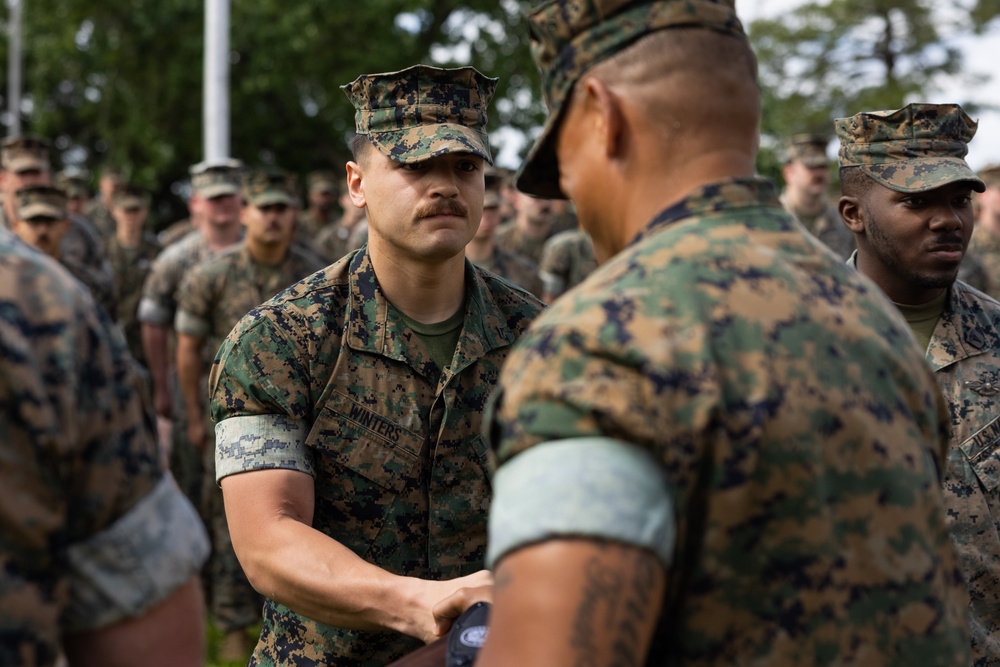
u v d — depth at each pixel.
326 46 18.30
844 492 1.23
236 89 18.56
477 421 2.38
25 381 1.17
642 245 1.29
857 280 1.39
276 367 2.25
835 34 32.25
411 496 2.32
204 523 5.09
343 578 2.05
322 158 20.28
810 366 1.23
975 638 2.48
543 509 1.13
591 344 1.18
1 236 1.25
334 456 2.27
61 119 20.73
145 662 1.29
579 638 1.10
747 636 1.19
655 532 1.13
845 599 1.21
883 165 2.65
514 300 2.54
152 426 1.36
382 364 2.33
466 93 2.45
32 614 1.19
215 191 5.85
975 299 2.71
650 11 1.33
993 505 2.56
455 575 2.35
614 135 1.34
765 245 1.31
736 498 1.18
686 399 1.17
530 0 19.34
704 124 1.33
